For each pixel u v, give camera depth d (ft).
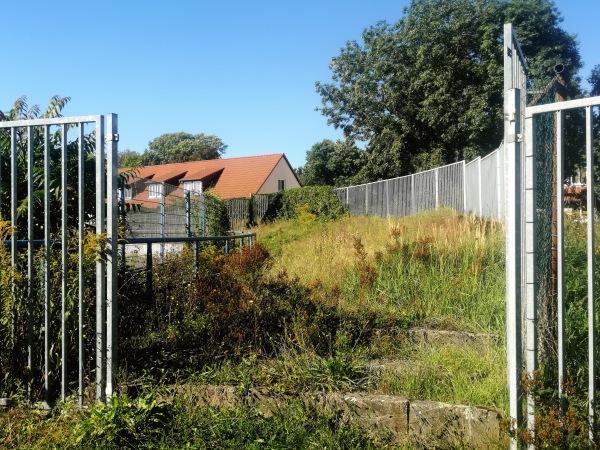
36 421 11.99
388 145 104.47
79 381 12.54
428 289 20.12
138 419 11.00
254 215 102.06
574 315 15.19
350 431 11.35
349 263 24.26
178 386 12.85
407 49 97.35
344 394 12.32
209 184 149.79
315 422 11.59
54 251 13.76
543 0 88.12
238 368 13.69
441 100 90.84
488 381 12.40
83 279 12.71
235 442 10.70
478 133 88.53
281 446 10.48
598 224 23.02
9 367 13.06
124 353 14.43
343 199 91.81
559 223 9.25
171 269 21.97
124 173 22.94
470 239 23.44
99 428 10.84
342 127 111.96
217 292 17.43
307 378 13.03
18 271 13.48
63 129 12.55
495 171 35.12
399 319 17.62
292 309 17.07
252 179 145.48
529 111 9.52
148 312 16.93
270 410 12.42
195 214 51.24
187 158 265.95
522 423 9.80
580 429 8.91
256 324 15.72
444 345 15.46
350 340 15.81
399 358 14.71
